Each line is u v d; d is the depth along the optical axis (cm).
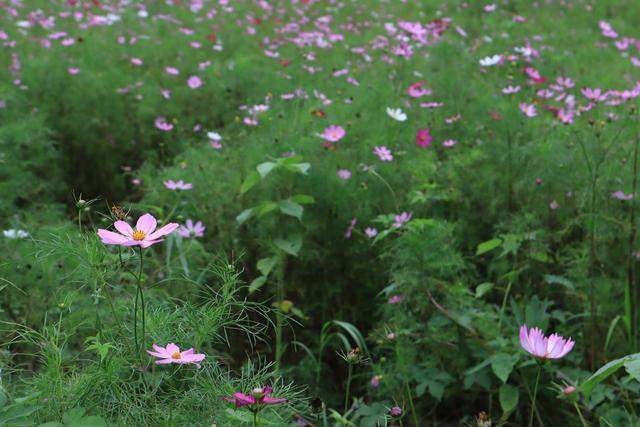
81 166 445
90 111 449
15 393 166
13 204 345
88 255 156
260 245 292
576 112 374
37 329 228
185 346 182
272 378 245
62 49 540
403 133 366
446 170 317
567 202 292
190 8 765
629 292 253
